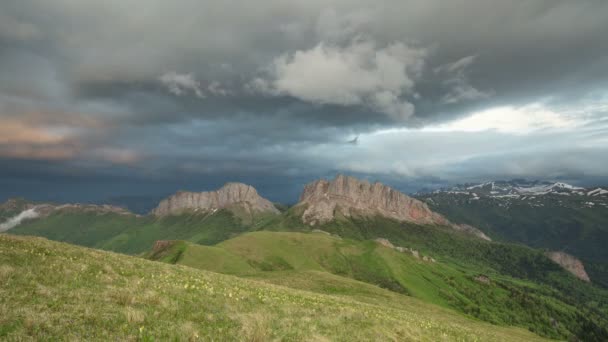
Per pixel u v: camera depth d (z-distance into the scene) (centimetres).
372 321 2636
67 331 1373
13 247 2605
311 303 3058
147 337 1434
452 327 4247
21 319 1391
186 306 1994
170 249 17000
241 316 1986
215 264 15400
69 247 3366
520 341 5609
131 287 2162
